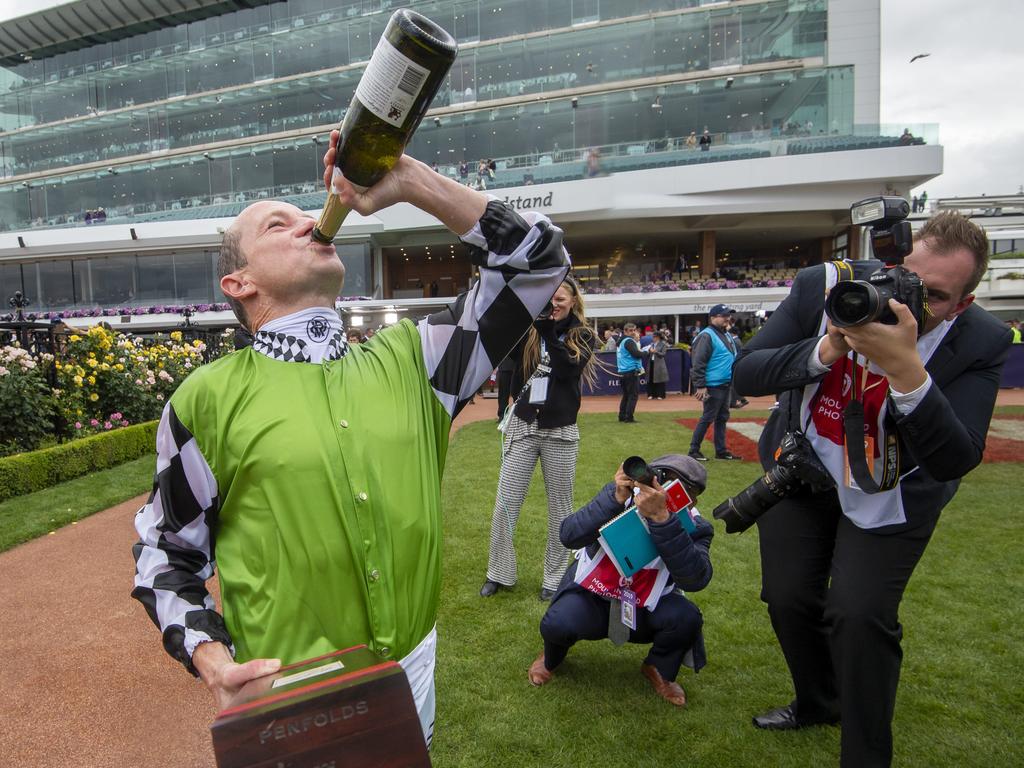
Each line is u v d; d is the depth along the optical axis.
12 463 5.38
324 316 1.10
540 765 1.96
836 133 22.89
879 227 1.43
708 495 5.05
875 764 1.56
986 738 2.07
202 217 28.42
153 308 26.97
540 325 2.93
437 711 2.23
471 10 26.95
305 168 28.48
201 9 30.36
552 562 3.12
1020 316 23.19
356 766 0.69
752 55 24.80
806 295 1.78
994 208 31.89
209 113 30.02
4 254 28.44
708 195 22.80
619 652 2.65
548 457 3.08
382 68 0.89
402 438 1.05
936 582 3.28
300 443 0.96
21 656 2.86
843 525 1.70
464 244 1.13
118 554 4.11
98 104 32.03
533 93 26.45
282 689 0.71
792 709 2.16
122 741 2.29
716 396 6.34
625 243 29.72
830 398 1.64
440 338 1.18
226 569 0.98
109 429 7.54
